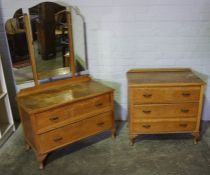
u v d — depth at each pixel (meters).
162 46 2.53
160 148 2.31
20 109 2.17
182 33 2.47
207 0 2.33
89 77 2.55
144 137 2.50
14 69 2.41
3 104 2.55
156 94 2.17
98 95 2.20
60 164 2.12
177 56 2.57
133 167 2.06
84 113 2.18
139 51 2.55
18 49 2.34
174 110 2.23
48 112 1.97
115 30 2.47
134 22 2.44
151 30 2.46
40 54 2.31
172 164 2.08
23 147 2.37
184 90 2.15
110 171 2.02
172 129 2.31
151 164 2.09
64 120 2.08
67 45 2.40
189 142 2.39
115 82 2.70
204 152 2.23
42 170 2.05
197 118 2.27
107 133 2.60
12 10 2.34
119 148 2.33
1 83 2.47
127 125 2.74
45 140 2.02
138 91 2.16
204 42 2.50
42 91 2.29
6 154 2.27
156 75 2.42
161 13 2.40
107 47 2.54
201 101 2.20
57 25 2.31
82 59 2.57
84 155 2.24
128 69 2.63
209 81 2.66
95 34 2.49
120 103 2.80
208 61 2.57
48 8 2.27
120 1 2.36
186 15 2.39
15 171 2.04
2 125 2.60
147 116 2.25
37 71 2.33
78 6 2.37
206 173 1.96
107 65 2.62
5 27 2.30
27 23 2.19
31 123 1.94
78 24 2.42
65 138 2.14
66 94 2.19
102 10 2.40
